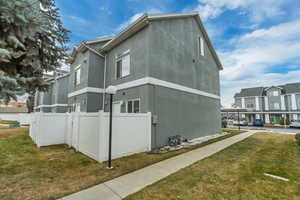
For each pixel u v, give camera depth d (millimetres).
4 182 3787
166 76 8758
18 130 14125
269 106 31625
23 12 2516
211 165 5066
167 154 6457
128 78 9023
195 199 3070
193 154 6465
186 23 10789
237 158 5871
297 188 3504
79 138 7016
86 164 5152
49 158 5832
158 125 7953
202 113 11977
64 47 3703
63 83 17875
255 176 4168
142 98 7938
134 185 3664
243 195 3213
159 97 8188
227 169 4699
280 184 3699
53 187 3553
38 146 7793
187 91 10359
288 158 5875
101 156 5406
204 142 9391
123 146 6125
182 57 10156
